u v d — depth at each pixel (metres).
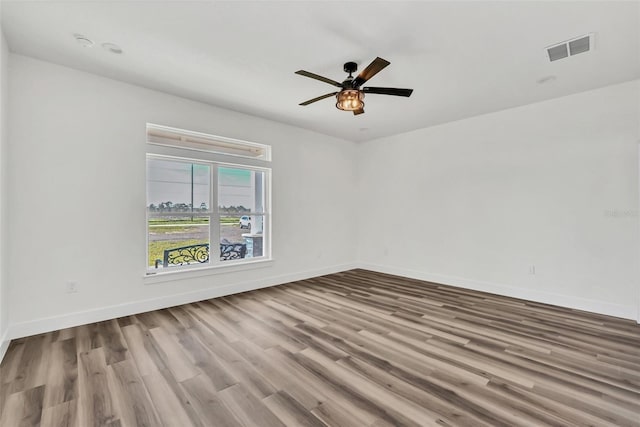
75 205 3.08
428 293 4.34
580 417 1.73
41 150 2.90
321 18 2.24
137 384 2.07
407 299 4.04
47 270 2.93
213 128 4.05
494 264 4.36
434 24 2.30
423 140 5.18
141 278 3.49
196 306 3.73
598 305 3.50
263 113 4.39
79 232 3.10
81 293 3.11
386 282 5.01
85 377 2.15
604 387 2.02
